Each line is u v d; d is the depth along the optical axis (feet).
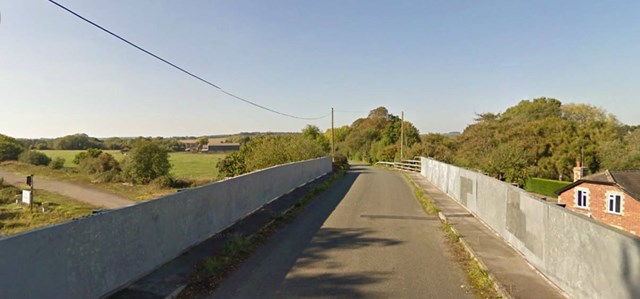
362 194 59.16
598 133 152.05
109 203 108.68
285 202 46.91
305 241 29.22
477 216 38.11
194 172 182.29
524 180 110.93
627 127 162.61
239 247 25.72
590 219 16.33
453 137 201.57
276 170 51.49
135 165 157.99
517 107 234.58
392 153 177.68
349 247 27.48
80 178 174.40
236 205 35.29
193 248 25.53
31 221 81.35
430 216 40.45
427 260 24.38
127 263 18.81
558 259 18.72
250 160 91.15
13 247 12.80
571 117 204.74
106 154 200.54
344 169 128.36
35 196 119.85
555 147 153.38
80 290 15.65
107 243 17.39
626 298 13.24
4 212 91.04
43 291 13.89
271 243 28.55
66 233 15.05
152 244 21.11
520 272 21.13
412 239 30.09
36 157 242.58
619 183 94.89
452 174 54.85
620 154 137.80
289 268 22.49
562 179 150.20
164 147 163.32
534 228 22.13
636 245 12.78
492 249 25.93
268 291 18.81
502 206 29.40
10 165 227.81
